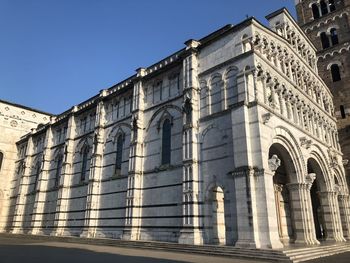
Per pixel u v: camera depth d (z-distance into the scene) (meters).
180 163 31.83
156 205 32.94
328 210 36.78
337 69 50.38
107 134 43.69
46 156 55.00
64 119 53.53
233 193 26.06
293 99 34.03
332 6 54.75
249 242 23.19
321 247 25.70
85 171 45.62
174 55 37.50
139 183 35.50
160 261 18.47
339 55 50.19
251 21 29.62
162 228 31.44
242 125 26.44
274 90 30.56
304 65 40.44
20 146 67.06
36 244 31.47
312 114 38.19
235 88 28.94
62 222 45.25
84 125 49.28
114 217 37.56
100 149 43.47
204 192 28.64
